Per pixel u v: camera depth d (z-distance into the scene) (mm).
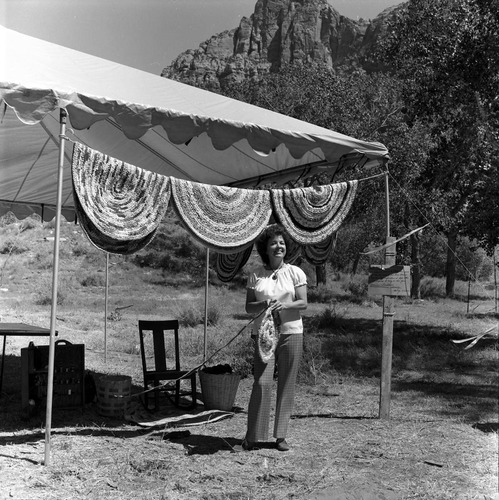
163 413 6738
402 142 20516
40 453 5062
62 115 4863
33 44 6277
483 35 12812
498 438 6031
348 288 28906
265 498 4219
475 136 13000
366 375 9844
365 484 4559
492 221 13344
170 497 4176
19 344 12008
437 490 4480
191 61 140875
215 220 6055
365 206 22141
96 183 5160
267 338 5141
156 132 7184
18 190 9594
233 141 5848
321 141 6418
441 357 11898
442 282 34688
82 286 26438
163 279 29250
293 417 6832
